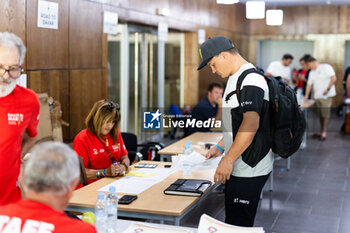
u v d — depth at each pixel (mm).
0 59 2223
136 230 2275
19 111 2408
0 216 1412
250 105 2803
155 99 8422
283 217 4984
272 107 2908
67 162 1430
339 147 9086
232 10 7129
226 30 7109
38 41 4840
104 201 2715
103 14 6258
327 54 9539
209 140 5359
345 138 10039
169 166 3875
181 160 3670
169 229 2289
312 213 5121
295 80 9547
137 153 4395
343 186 6289
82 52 5766
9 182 2430
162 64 8414
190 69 8219
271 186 6016
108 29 6402
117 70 7641
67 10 5387
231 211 3076
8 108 2367
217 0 7145
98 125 3666
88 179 3535
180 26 8055
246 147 2826
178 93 8477
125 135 4797
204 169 3607
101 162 3725
